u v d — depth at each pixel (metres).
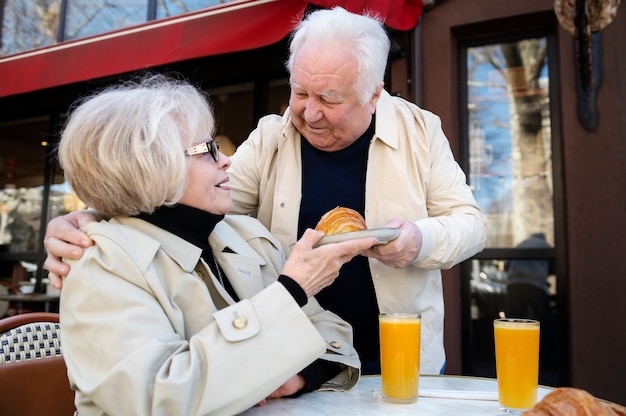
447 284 3.14
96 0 4.80
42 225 4.92
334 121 1.44
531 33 3.28
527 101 3.32
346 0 2.60
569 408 0.68
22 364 1.34
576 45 2.93
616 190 2.85
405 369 1.05
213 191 1.16
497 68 3.38
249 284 1.26
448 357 3.10
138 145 1.03
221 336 0.93
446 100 3.23
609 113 2.91
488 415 0.97
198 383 0.88
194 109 1.15
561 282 3.10
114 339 0.90
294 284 1.00
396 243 1.24
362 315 1.61
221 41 2.91
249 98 4.19
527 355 0.99
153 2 4.56
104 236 1.02
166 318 0.98
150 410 0.85
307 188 1.64
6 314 4.77
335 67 1.36
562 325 3.07
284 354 0.94
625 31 2.93
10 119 5.07
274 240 1.48
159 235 1.12
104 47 3.32
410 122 1.65
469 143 3.40
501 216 3.31
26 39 5.03
